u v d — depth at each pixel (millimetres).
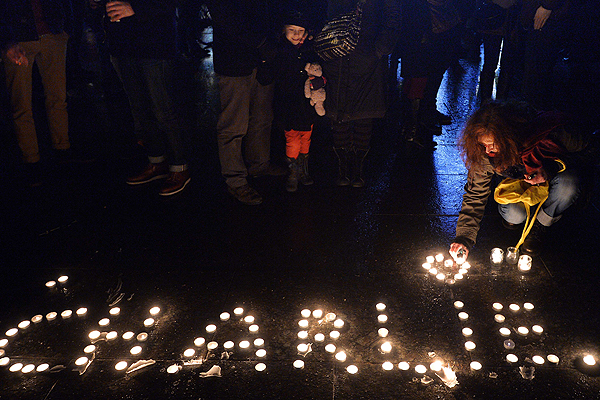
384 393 2629
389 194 4875
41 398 2664
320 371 2785
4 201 4855
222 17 3844
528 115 3301
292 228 4305
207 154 5848
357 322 3170
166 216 4555
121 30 4328
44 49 5070
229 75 4207
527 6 5059
